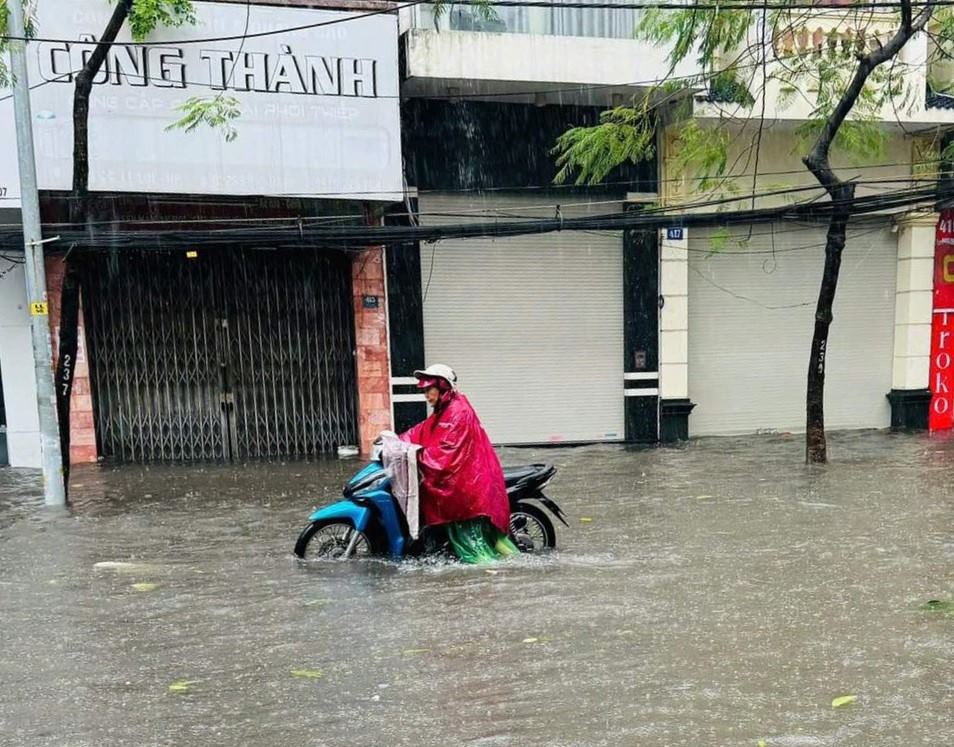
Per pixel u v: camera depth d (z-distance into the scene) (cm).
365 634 443
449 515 591
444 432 596
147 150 945
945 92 1232
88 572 579
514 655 408
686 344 1266
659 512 768
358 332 1152
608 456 1135
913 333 1354
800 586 521
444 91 1109
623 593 511
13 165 920
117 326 1104
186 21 921
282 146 991
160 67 940
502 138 1172
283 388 1158
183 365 1127
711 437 1304
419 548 601
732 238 1160
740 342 1308
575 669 389
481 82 1067
